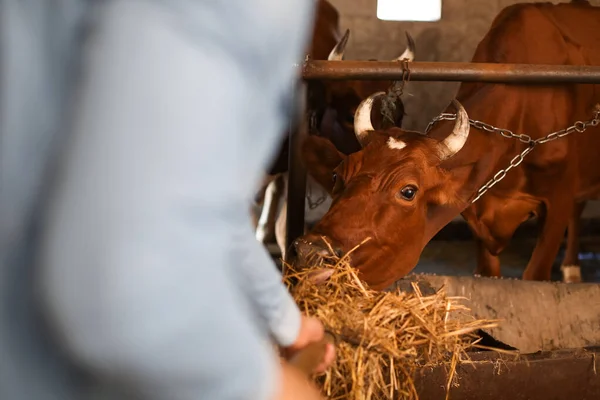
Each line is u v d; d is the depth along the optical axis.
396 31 7.92
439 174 3.66
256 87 1.07
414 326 2.45
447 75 3.84
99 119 0.93
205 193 0.98
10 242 1.01
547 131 4.74
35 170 1.01
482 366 2.94
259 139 1.12
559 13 5.26
